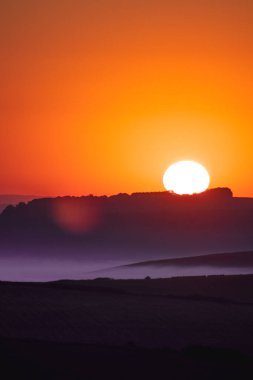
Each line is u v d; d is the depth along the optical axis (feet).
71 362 559.79
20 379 507.30
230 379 545.85
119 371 545.85
